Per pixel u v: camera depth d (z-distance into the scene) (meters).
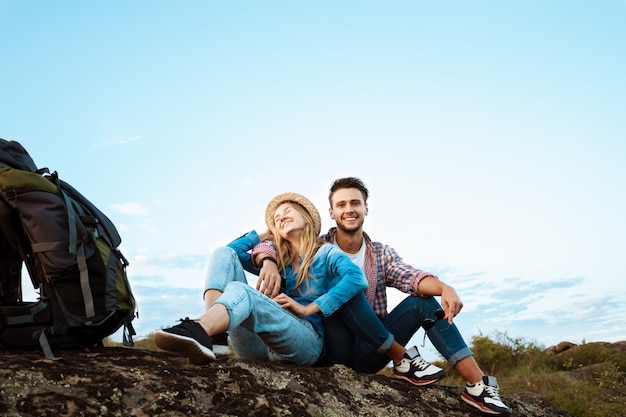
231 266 3.62
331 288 3.71
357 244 4.37
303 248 3.87
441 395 3.88
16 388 2.38
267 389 3.04
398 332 3.98
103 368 2.73
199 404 2.76
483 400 3.77
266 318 3.33
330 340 3.82
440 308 3.93
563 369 9.83
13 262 2.98
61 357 2.76
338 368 3.66
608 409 5.86
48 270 2.78
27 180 2.83
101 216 3.14
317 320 3.76
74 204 2.97
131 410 2.55
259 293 3.33
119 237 3.19
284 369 3.37
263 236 4.09
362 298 3.74
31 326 2.77
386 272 4.27
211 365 3.14
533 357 10.00
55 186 2.95
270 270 3.72
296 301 3.81
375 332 3.74
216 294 3.47
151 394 2.68
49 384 2.48
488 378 3.84
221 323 3.05
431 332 3.88
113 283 2.97
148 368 2.85
